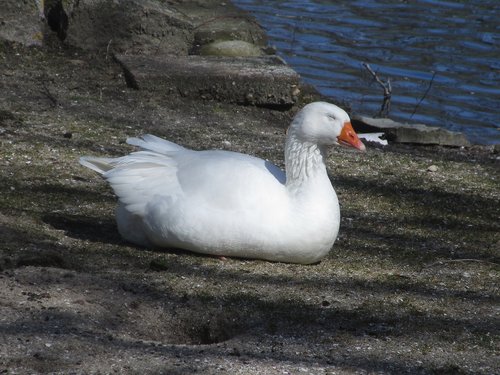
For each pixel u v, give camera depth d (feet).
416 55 71.72
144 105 55.11
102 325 28.37
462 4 84.69
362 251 37.27
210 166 33.99
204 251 33.99
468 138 58.65
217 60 60.54
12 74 57.36
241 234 33.22
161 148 35.88
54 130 48.88
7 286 29.66
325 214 33.73
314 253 34.09
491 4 84.79
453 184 47.62
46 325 27.55
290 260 34.42
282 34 75.00
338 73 67.51
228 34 70.23
